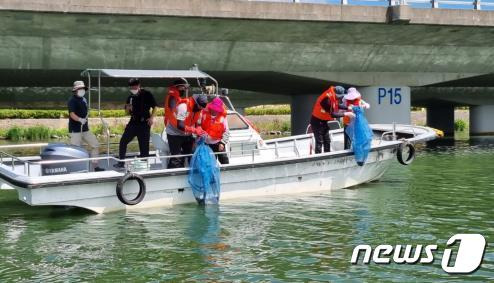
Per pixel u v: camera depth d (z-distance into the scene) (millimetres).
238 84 27047
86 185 10086
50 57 19656
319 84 25703
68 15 18359
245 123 12297
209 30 20406
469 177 15586
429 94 35594
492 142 30797
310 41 22359
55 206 11180
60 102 30078
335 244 8375
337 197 11977
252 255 7859
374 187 13430
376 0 22281
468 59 25406
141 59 20594
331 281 6855
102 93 26328
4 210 10922
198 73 11773
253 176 11547
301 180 12172
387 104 25172
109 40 19734
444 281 6867
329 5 21281
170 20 19469
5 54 19266
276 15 20562
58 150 10328
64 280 6906
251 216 10141
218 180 11023
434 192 12812
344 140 13266
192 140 11336
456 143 30172
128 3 18719
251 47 21781
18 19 18141
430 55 24797
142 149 11391
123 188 10375
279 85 26734
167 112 11227
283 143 13914
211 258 7734
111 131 40031
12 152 27109
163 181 10734
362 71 24641
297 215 10234
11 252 8078
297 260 7629
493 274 7113
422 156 22422
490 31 23719
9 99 27531
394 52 24141
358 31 22328
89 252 8055
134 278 6965
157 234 8984
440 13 22625
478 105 38094
